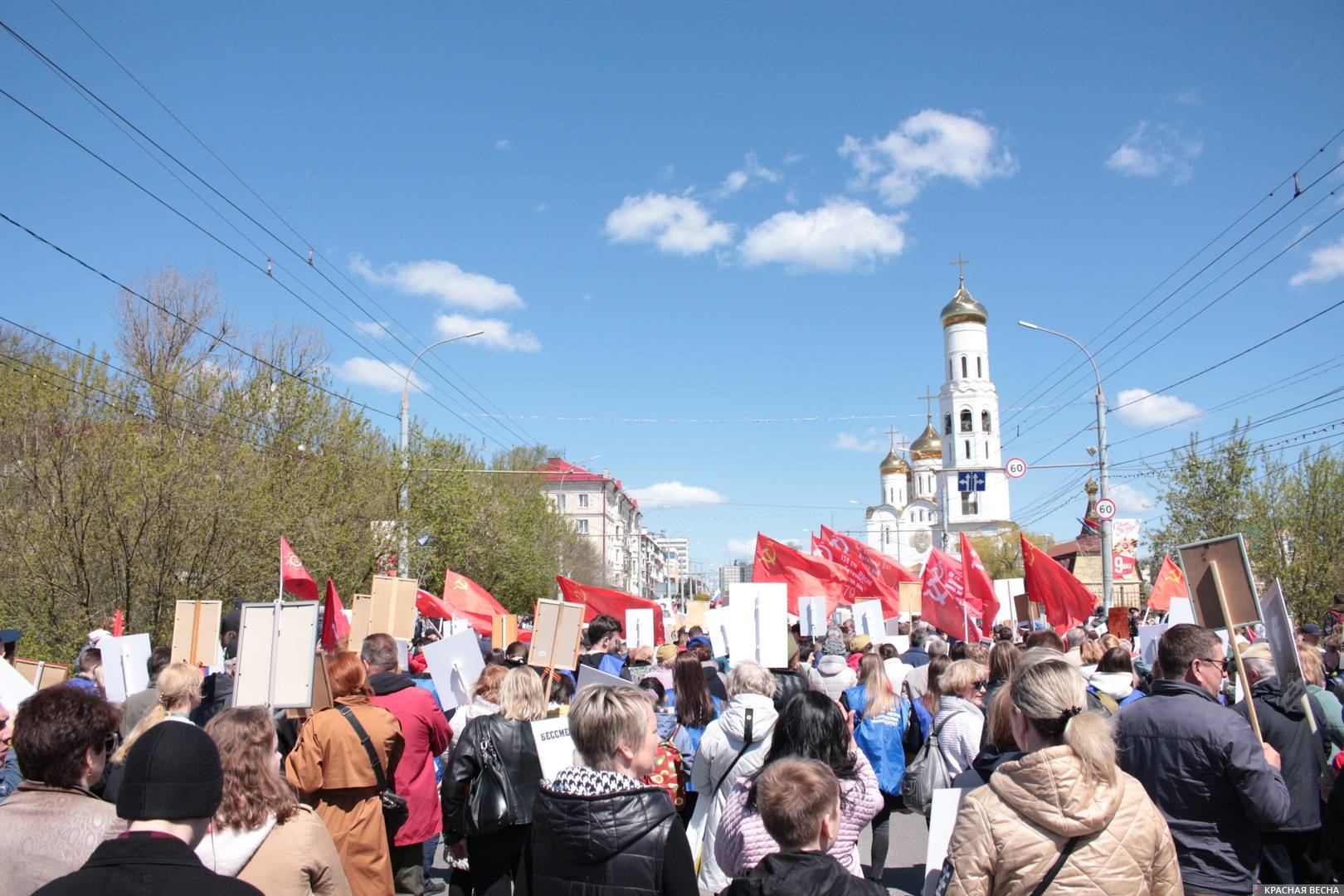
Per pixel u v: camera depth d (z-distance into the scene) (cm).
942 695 719
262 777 393
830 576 1661
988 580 1532
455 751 569
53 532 1594
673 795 646
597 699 417
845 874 333
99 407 1883
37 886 343
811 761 351
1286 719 545
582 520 10119
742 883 334
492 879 567
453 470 3512
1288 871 539
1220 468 2947
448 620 1705
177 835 277
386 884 562
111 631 1609
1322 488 2795
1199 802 425
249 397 2298
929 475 11475
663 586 18362
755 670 558
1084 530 4412
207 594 1745
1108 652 746
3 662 670
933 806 418
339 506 2253
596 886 377
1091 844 325
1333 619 1391
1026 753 371
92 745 374
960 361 9625
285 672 557
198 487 1712
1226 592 545
